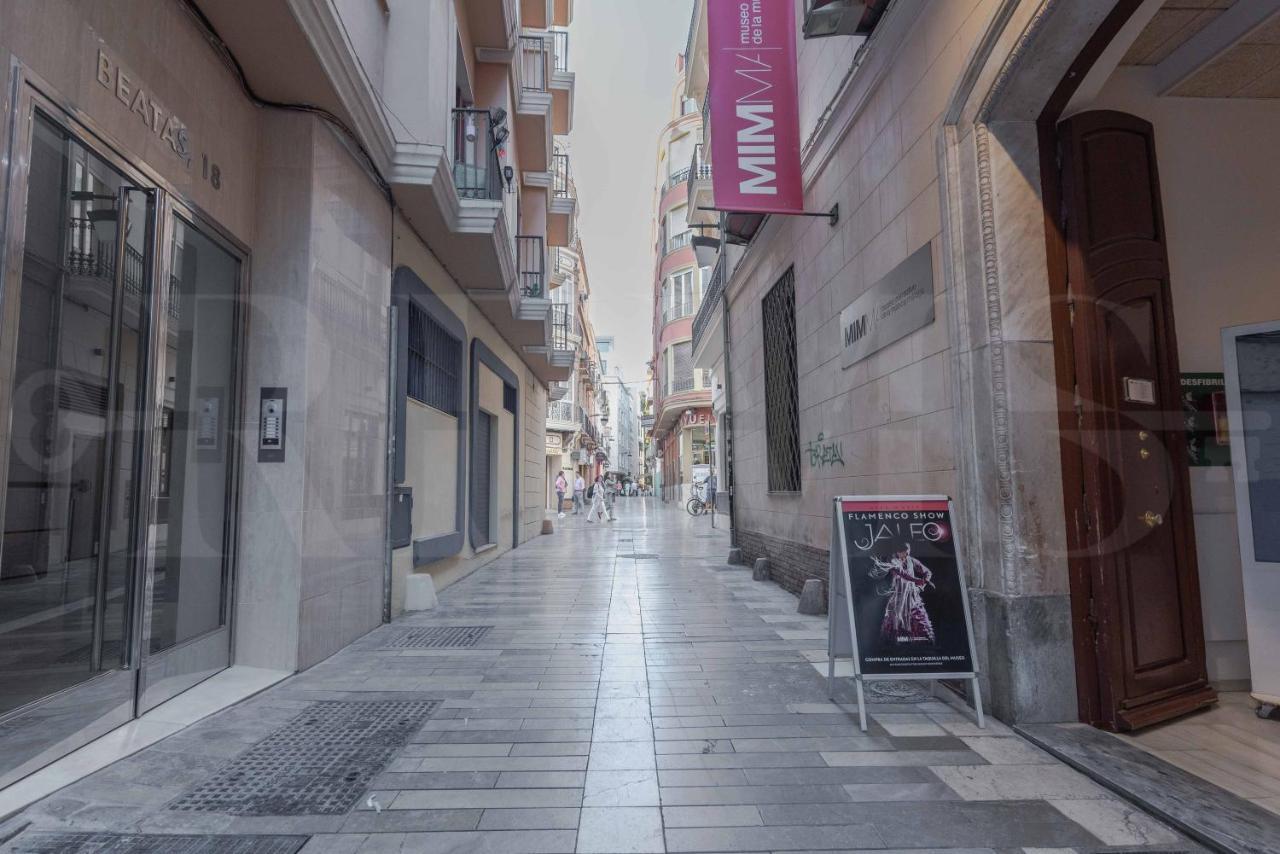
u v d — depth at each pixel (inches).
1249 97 171.8
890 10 186.9
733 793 109.3
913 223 181.0
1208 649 162.1
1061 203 147.8
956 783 113.0
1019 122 147.4
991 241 145.4
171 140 144.3
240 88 172.6
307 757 123.3
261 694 159.0
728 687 165.8
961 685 153.3
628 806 105.0
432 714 146.3
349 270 210.1
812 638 217.3
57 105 111.3
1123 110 167.6
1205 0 146.2
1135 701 137.3
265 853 91.4
